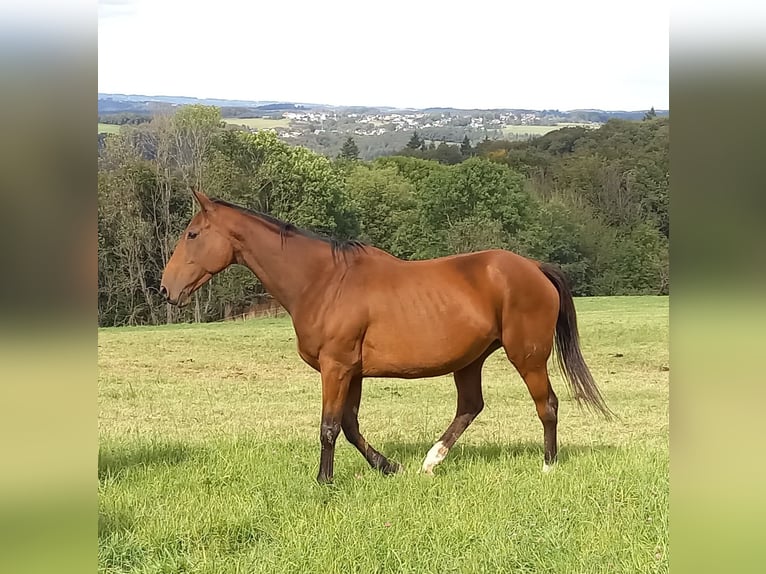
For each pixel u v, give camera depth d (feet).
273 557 13.76
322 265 17.42
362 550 13.73
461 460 19.29
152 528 14.88
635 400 32.78
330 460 17.38
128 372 40.09
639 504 15.76
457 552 13.80
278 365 42.91
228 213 17.54
